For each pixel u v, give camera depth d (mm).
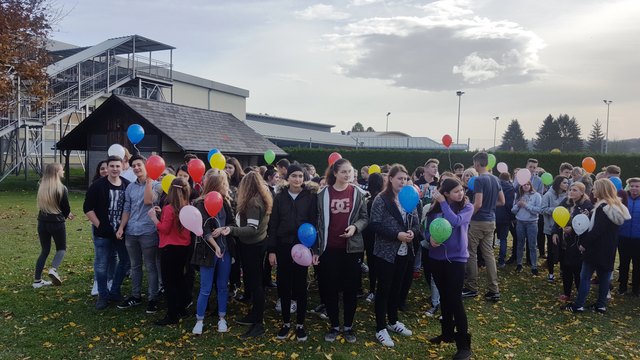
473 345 4324
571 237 5473
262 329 4379
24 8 13984
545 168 19359
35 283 5586
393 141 46812
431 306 5363
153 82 25844
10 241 8250
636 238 5820
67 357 3871
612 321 5027
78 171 25172
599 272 5266
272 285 5957
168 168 6707
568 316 5172
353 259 4191
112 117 18047
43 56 14688
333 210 4172
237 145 19562
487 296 5672
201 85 35000
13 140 22141
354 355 4008
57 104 20312
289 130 44438
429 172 6680
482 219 5598
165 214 4406
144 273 6418
